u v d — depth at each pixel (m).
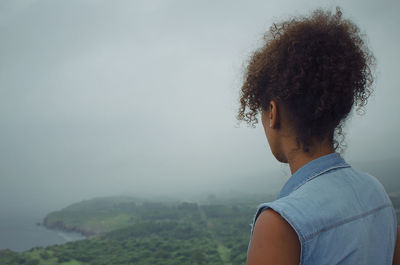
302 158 0.79
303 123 0.77
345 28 0.83
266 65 0.82
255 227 0.67
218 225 112.31
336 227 0.64
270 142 0.86
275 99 0.80
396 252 0.81
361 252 0.65
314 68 0.74
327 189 0.69
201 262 69.12
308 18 0.87
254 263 0.61
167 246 88.50
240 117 0.96
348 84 0.75
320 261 0.61
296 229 0.60
